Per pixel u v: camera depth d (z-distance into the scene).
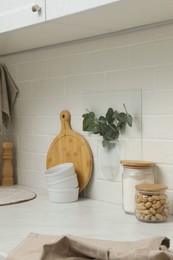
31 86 2.16
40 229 1.41
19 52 2.21
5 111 2.22
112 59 1.78
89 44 1.87
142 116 1.68
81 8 1.37
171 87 1.58
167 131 1.60
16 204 1.78
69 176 1.82
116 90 1.77
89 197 1.90
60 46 1.99
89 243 1.10
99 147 1.84
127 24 1.61
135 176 1.58
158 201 1.46
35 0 1.52
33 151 2.16
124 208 1.62
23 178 2.23
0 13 1.70
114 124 1.77
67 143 1.96
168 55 1.59
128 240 1.28
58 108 2.02
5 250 1.20
